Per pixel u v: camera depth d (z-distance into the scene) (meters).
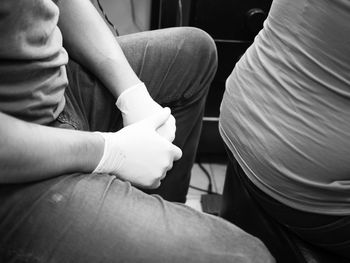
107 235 0.50
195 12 0.98
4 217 0.49
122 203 0.52
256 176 0.66
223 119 0.74
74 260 0.49
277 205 0.64
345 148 0.54
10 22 0.47
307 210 0.60
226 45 1.03
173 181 0.90
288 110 0.57
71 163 0.51
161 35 0.78
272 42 0.60
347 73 0.50
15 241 0.49
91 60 0.71
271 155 0.60
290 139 0.57
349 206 0.56
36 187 0.50
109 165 0.58
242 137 0.67
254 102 0.63
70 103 0.67
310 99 0.54
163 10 1.09
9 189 0.49
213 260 0.51
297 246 0.63
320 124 0.54
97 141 0.57
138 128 0.64
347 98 0.52
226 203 0.86
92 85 0.72
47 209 0.49
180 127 0.83
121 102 0.71
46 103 0.56
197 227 0.54
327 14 0.49
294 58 0.55
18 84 0.52
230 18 0.99
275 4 0.60
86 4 0.74
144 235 0.50
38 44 0.53
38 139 0.47
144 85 0.73
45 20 0.54
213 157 1.30
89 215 0.50
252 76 0.64
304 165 0.57
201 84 0.81
